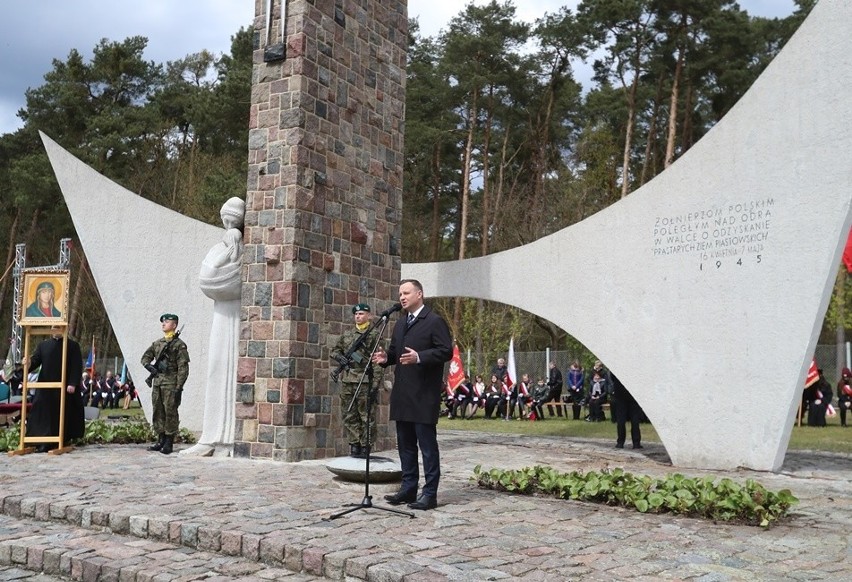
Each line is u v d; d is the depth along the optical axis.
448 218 41.62
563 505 7.05
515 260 14.33
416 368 6.80
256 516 6.19
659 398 11.40
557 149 40.16
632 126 32.41
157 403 11.19
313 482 8.06
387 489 7.67
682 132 34.56
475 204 39.69
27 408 12.35
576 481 7.47
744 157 10.67
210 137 36.53
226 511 6.39
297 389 10.36
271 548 5.34
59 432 11.10
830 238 9.59
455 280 15.68
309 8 10.88
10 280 41.88
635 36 31.95
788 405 9.90
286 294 10.37
